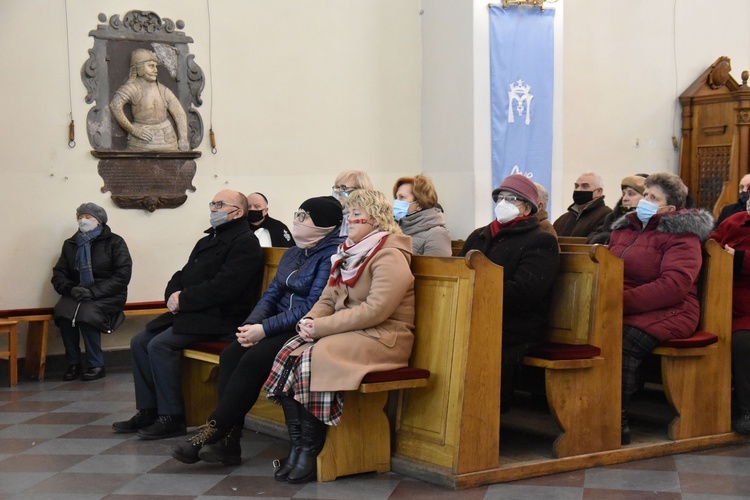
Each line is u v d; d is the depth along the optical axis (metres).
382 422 4.27
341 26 8.45
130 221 7.58
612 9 9.52
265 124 8.14
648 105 9.77
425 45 8.78
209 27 7.87
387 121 8.70
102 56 7.46
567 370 4.25
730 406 4.81
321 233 4.59
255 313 4.67
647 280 4.64
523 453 4.38
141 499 3.91
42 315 6.95
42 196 7.29
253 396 4.34
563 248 5.04
